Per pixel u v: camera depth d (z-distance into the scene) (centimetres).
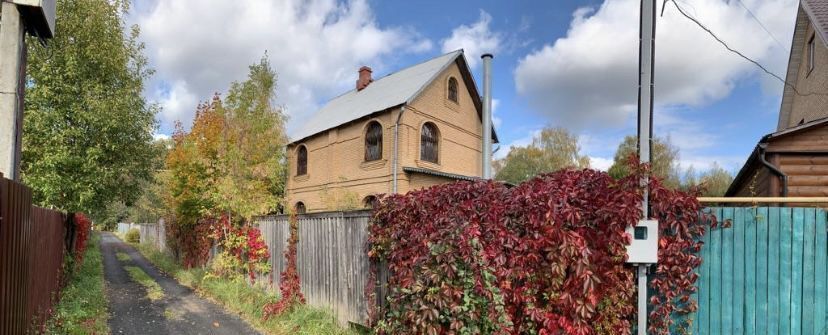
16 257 375
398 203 470
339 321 595
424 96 1420
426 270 364
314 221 682
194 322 660
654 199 327
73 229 991
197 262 1206
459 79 1609
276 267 802
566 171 360
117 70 879
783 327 316
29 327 445
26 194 411
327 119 1720
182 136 1216
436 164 1454
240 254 927
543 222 338
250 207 900
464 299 349
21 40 457
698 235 330
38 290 517
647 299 340
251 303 721
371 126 1455
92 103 810
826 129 589
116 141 894
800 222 318
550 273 341
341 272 603
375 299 520
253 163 967
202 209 1039
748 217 327
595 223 333
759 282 323
